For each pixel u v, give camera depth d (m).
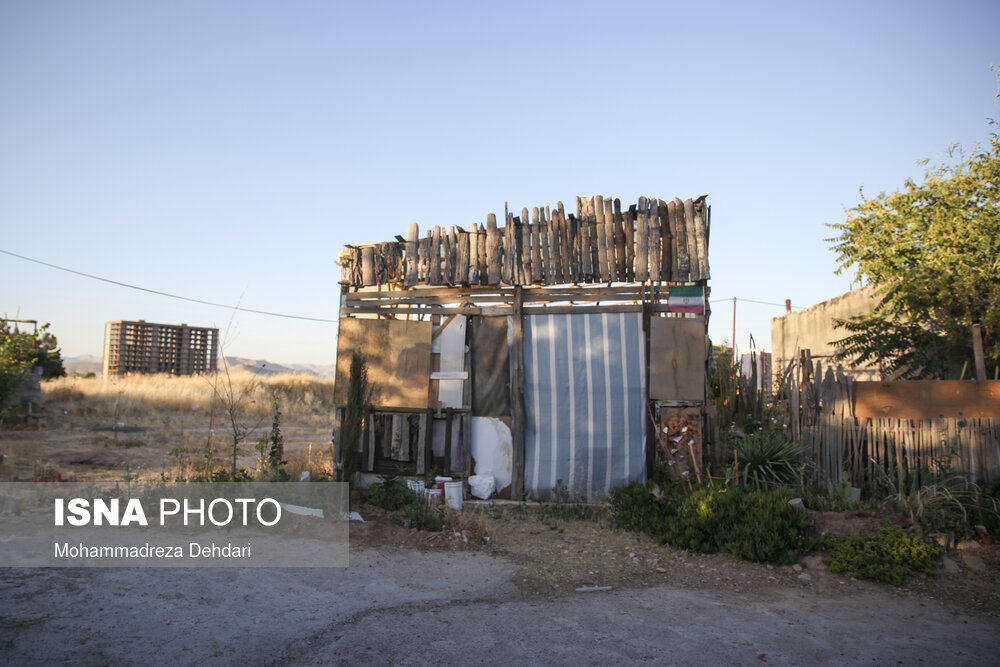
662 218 11.45
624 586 7.22
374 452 12.12
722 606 6.62
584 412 11.47
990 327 12.53
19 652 4.75
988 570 7.84
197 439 18.94
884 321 14.79
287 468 11.68
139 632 5.29
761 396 14.18
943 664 5.30
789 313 25.02
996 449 9.83
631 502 9.95
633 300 11.50
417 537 8.71
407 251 12.44
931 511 8.77
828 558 7.93
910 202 15.61
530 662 5.05
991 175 14.65
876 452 10.41
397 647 5.26
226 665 4.76
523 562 7.97
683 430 11.15
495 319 12.02
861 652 5.50
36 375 21.94
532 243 11.83
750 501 8.83
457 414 11.97
